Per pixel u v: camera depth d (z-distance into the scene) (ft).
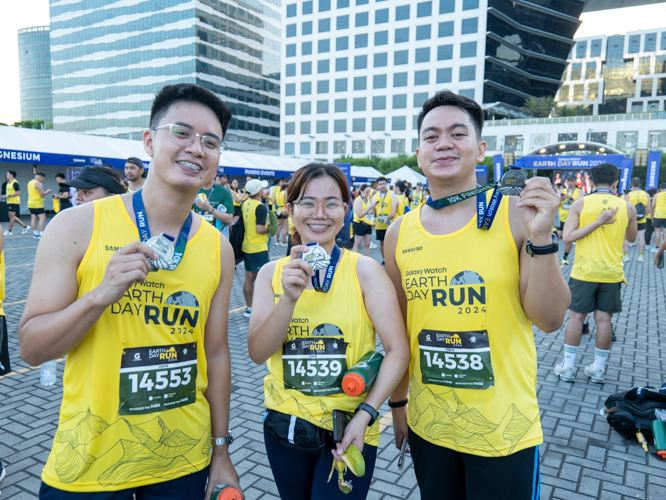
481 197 4.97
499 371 4.91
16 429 10.32
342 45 198.49
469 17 175.83
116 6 252.42
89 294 3.68
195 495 4.60
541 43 205.16
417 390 5.33
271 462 5.41
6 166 65.92
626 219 12.70
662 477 8.92
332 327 5.13
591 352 16.35
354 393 4.73
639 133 144.97
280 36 288.71
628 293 26.20
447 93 5.15
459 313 4.98
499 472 4.81
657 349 16.66
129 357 4.14
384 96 192.03
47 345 3.80
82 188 10.39
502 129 159.53
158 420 4.24
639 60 352.49
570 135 151.94
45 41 360.28
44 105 367.66
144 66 246.88
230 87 253.03
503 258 4.91
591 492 8.45
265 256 19.45
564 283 4.67
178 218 4.46
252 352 5.18
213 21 240.73
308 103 207.62
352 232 36.09
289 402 5.15
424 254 5.23
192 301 4.46
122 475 4.11
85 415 4.08
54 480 4.09
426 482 5.32
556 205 4.37
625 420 10.28
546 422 11.12
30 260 31.50
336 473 4.99
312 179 5.19
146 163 66.08
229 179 84.69
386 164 170.81
